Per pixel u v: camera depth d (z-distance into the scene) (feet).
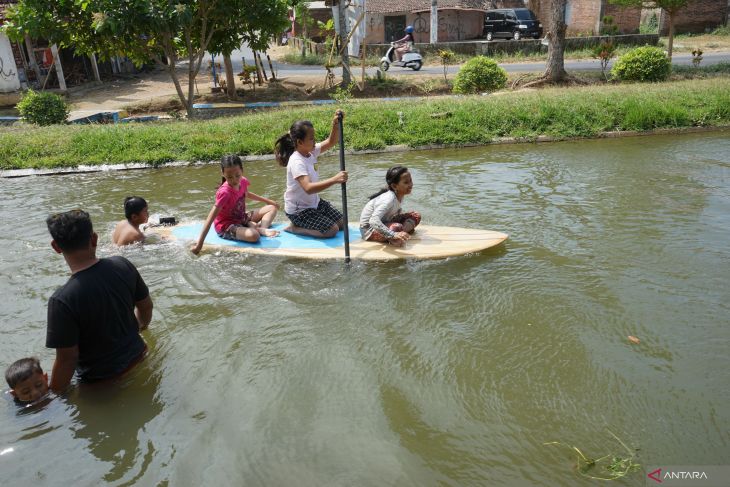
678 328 13.29
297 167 17.92
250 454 9.72
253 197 20.44
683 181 25.50
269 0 48.98
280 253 17.94
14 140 34.76
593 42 84.84
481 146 35.01
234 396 11.35
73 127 40.01
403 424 10.37
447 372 11.91
